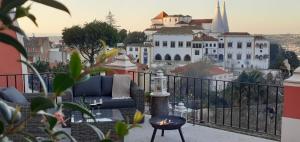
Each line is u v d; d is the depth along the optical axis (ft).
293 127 13.67
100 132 2.83
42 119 2.64
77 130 11.78
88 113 2.63
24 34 2.11
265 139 14.87
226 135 15.40
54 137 2.59
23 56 2.33
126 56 20.77
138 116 2.77
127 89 18.12
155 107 17.13
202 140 14.70
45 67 15.87
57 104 2.39
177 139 14.84
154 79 17.54
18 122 2.31
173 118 13.91
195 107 18.01
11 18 2.02
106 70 2.41
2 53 22.06
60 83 2.23
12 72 22.56
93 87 17.99
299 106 13.44
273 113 15.48
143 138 14.87
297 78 13.52
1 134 2.25
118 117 13.88
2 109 2.27
